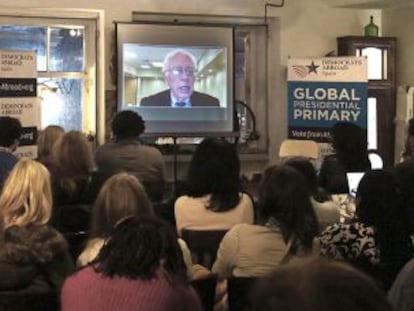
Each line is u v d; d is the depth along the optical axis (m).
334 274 0.71
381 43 7.11
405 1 6.74
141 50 6.43
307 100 6.66
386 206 2.76
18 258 2.37
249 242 2.67
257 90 7.13
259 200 2.79
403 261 2.69
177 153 6.60
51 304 2.25
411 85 7.14
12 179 2.61
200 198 3.29
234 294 2.45
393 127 7.20
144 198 2.70
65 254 2.51
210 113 6.66
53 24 6.30
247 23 7.00
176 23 6.54
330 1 7.08
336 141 4.90
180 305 1.80
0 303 2.21
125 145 4.95
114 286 1.77
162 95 6.52
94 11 6.38
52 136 4.81
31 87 5.50
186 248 2.71
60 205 4.02
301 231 2.67
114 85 6.43
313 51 7.13
